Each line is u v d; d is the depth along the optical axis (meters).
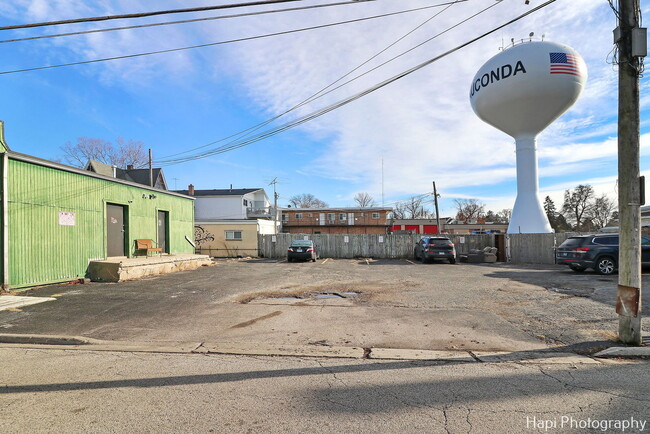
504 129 27.61
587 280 12.25
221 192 50.16
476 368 4.72
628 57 5.69
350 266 18.70
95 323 6.89
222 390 4.01
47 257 10.99
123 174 34.84
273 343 5.76
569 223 68.94
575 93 24.42
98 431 3.14
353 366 4.80
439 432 3.12
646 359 5.11
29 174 10.43
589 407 3.59
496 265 19.61
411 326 6.65
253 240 27.22
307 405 3.64
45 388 4.06
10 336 6.02
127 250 14.99
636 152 5.68
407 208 79.25
